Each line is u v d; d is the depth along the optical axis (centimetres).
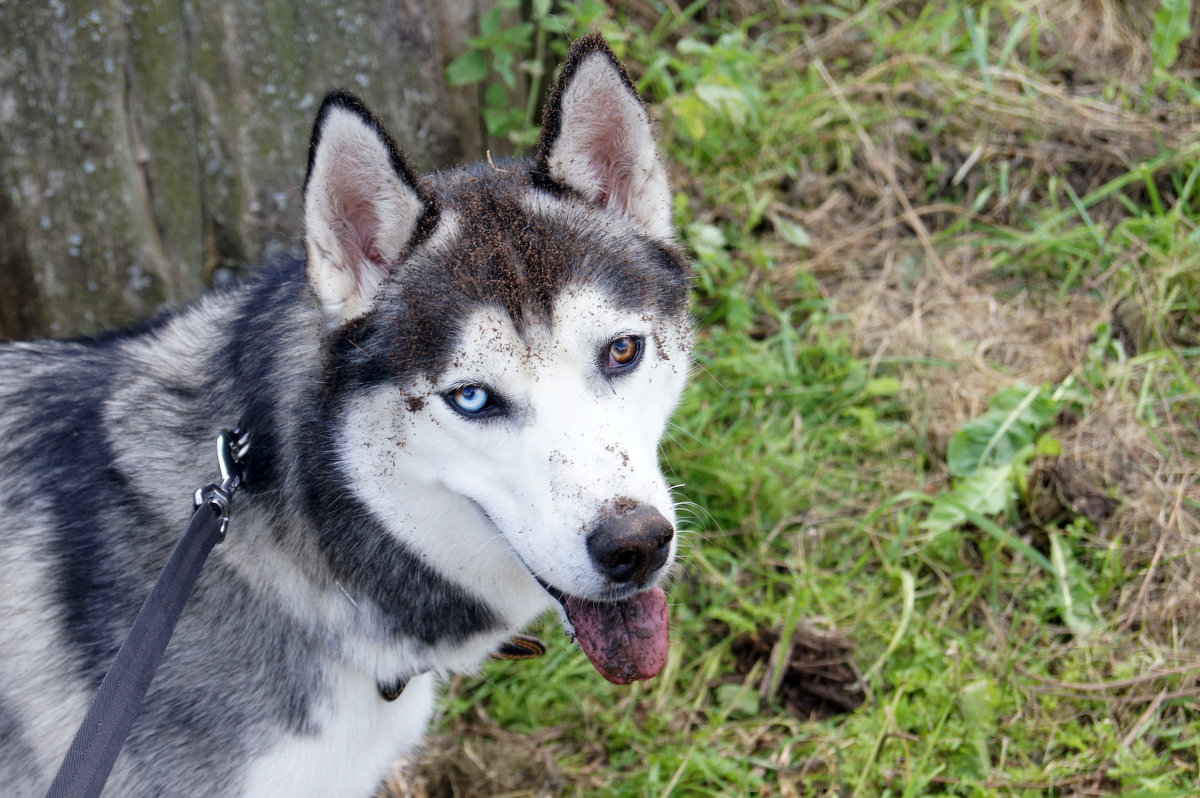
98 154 325
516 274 190
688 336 222
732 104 396
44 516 210
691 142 446
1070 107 444
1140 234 396
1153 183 410
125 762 202
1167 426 337
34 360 229
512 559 217
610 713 300
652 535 176
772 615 308
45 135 321
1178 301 379
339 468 198
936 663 290
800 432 363
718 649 310
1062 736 268
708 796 276
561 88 203
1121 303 380
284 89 335
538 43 384
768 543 333
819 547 331
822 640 301
